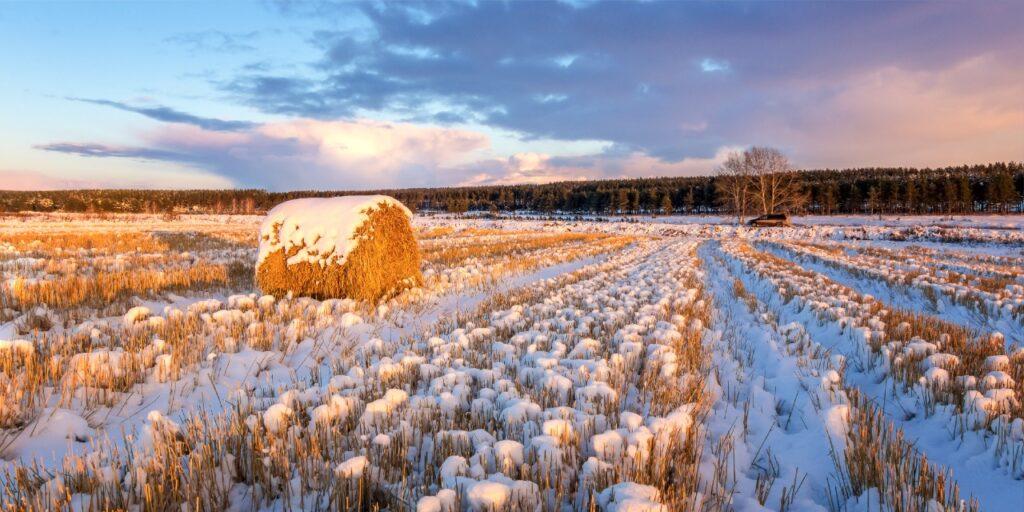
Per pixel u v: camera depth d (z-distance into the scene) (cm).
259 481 312
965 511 301
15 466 307
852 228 4506
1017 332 818
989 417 419
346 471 297
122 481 302
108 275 991
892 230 4031
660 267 1588
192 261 1442
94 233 2392
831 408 434
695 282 1244
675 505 288
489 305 909
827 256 2108
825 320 815
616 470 310
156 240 2084
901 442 384
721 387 542
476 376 500
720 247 2966
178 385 498
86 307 782
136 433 397
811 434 426
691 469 339
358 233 924
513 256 1861
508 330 700
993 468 370
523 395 449
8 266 1145
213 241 2198
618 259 1881
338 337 690
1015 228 4484
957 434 421
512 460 321
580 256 2028
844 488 342
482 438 355
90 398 449
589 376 495
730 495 321
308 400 436
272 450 325
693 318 809
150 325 654
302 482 302
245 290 1022
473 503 270
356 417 395
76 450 374
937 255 2322
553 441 334
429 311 904
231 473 318
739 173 6925
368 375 502
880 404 506
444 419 392
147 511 273
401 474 317
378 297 939
